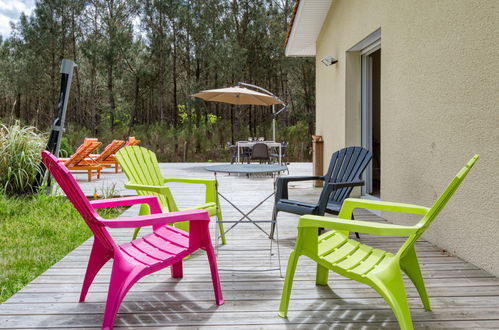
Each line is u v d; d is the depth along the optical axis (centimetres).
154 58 1781
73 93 2064
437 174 344
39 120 1900
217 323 208
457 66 312
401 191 414
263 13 1694
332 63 645
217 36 1675
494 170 271
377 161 824
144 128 1744
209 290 254
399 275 187
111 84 1739
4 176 573
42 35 1750
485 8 278
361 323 208
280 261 316
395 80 425
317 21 739
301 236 215
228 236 397
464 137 305
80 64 2047
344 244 241
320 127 785
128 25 1714
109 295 199
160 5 1689
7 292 267
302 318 214
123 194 657
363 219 473
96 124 1973
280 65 1783
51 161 198
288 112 1941
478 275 277
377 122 823
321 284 262
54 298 241
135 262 208
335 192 400
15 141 596
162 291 253
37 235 415
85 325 206
